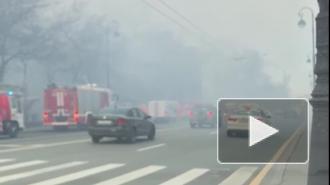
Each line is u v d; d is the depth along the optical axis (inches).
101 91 1692.9
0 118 1098.1
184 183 431.5
